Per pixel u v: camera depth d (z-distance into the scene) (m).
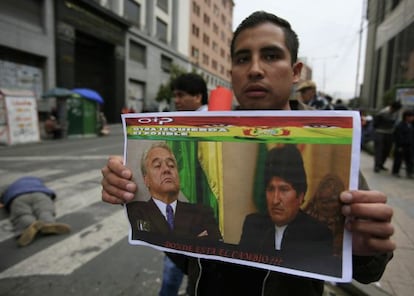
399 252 2.96
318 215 0.81
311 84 3.58
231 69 1.07
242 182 0.90
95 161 8.34
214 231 0.93
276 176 0.85
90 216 4.16
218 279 1.03
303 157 0.83
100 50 24.59
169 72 35.00
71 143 13.12
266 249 0.87
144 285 2.60
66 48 19.25
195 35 43.62
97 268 2.85
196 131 0.95
